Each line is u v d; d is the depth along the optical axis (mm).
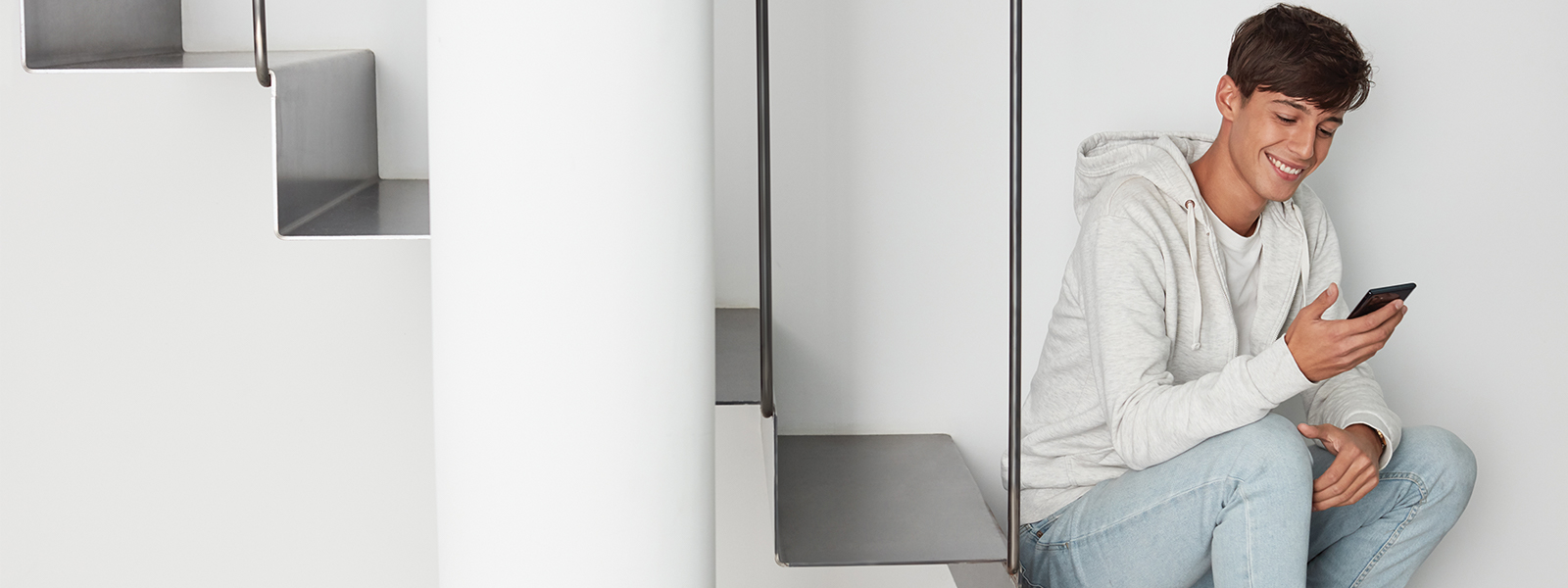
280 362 1873
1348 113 1955
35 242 1801
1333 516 1535
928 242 1936
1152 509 1396
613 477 1105
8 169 1774
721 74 1832
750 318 1893
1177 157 1574
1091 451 1564
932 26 1871
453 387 1110
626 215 1061
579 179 1043
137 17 1518
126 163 1791
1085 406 1568
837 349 1958
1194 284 1524
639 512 1123
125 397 1861
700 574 1192
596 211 1051
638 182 1061
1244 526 1320
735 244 1897
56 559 1900
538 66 1021
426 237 1258
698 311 1139
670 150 1077
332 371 1883
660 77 1058
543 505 1104
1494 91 1954
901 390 1982
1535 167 1982
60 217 1798
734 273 1913
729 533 1944
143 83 1769
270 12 1760
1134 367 1448
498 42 1021
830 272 1930
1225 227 1579
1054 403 1618
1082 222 1591
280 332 1864
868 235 1925
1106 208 1526
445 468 1145
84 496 1886
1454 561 2143
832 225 1914
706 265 1146
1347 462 1388
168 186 1803
